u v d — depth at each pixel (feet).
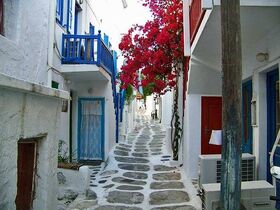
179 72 32.27
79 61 29.09
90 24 40.42
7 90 8.40
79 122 36.45
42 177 11.55
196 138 27.76
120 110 52.42
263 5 12.86
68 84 32.45
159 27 31.01
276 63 15.72
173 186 24.26
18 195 11.00
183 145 30.99
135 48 31.73
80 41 29.37
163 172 29.30
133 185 24.80
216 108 28.04
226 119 8.54
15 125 9.00
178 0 28.66
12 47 16.17
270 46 16.26
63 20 29.60
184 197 21.33
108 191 22.97
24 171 11.16
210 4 13.44
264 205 12.10
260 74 18.45
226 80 8.52
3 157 8.32
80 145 36.47
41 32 20.42
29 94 9.82
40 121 10.89
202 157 18.71
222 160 8.66
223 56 8.59
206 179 18.28
